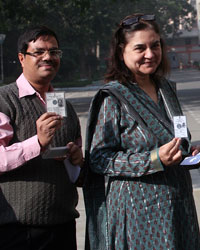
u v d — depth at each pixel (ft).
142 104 10.50
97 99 10.64
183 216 10.43
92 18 180.04
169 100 10.91
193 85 128.67
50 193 10.71
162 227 10.25
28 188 10.61
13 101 10.77
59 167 10.86
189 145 10.70
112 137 10.47
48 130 10.18
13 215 10.58
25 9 81.00
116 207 10.54
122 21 10.78
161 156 9.96
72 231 11.42
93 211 10.89
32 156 10.32
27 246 10.71
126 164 10.19
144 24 10.59
